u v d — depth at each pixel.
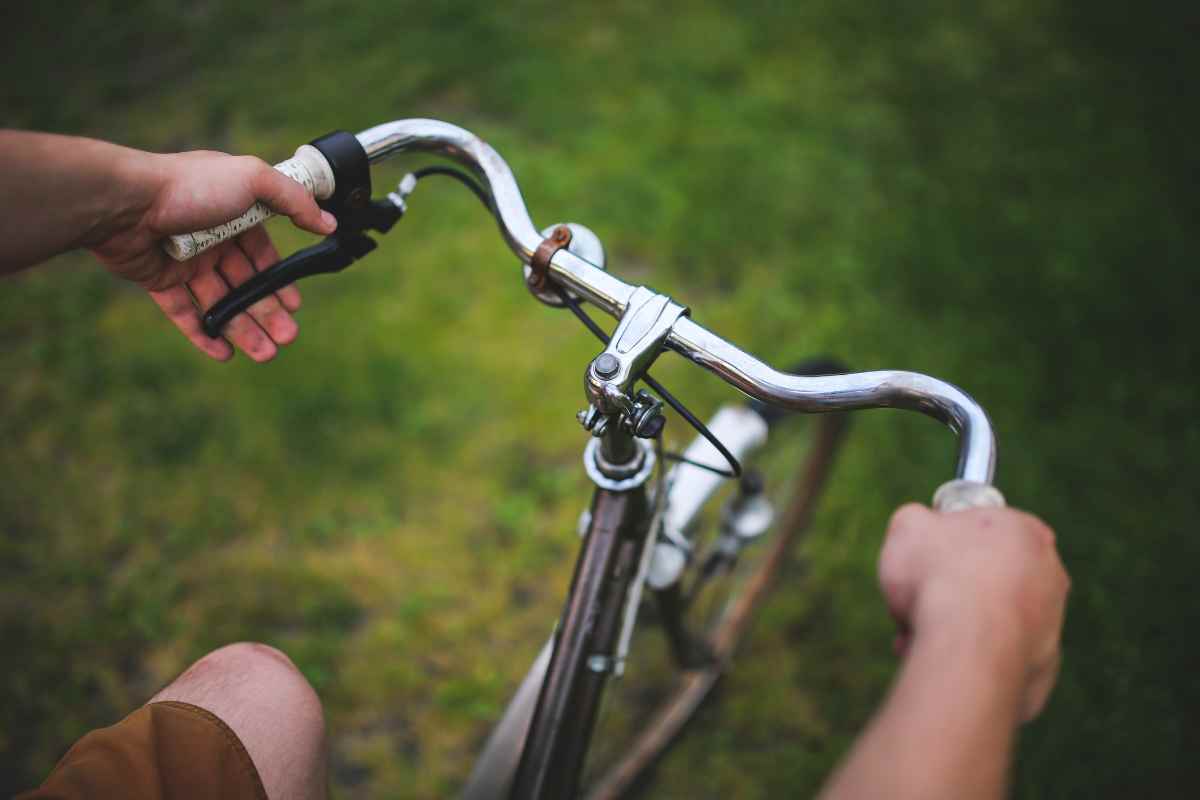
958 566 0.62
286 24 3.45
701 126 3.03
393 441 2.36
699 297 2.63
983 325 2.53
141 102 3.17
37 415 2.43
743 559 2.16
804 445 2.29
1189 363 2.43
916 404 0.84
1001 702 0.56
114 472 2.33
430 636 2.07
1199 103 3.07
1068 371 2.42
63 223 0.87
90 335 2.58
